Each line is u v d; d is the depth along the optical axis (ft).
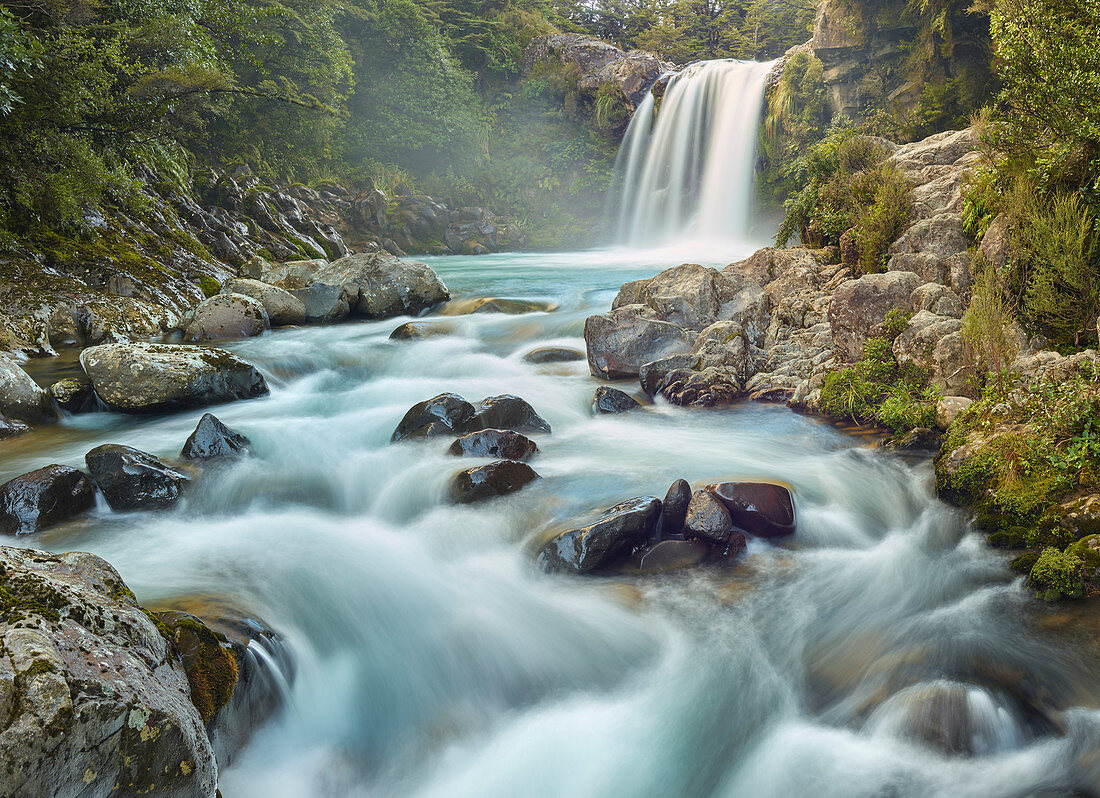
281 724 13.56
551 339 41.96
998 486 19.71
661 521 19.76
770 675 15.05
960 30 68.23
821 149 50.72
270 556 18.19
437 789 12.91
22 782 8.09
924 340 27.61
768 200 99.81
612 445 25.98
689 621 16.71
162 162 62.80
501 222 119.75
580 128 140.56
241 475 23.66
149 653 10.84
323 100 100.58
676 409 30.07
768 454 25.00
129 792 9.09
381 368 37.81
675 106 119.14
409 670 15.35
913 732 13.21
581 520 20.10
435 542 20.02
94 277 45.09
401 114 124.16
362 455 25.02
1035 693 13.65
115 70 52.60
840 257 40.78
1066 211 26.21
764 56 193.26
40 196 45.96
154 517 20.85
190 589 15.90
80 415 29.86
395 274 50.60
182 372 30.50
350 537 19.99
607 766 13.32
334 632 15.66
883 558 19.08
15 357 36.06
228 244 62.75
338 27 119.34
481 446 24.17
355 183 117.80
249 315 43.91
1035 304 26.40
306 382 36.17
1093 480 18.26
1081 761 12.29
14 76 42.27
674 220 116.37
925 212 36.70
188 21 63.72
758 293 36.42
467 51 147.54
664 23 203.21
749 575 18.38
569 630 16.48
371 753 13.80
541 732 14.11
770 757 13.24
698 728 14.02
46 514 19.63
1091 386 20.42
